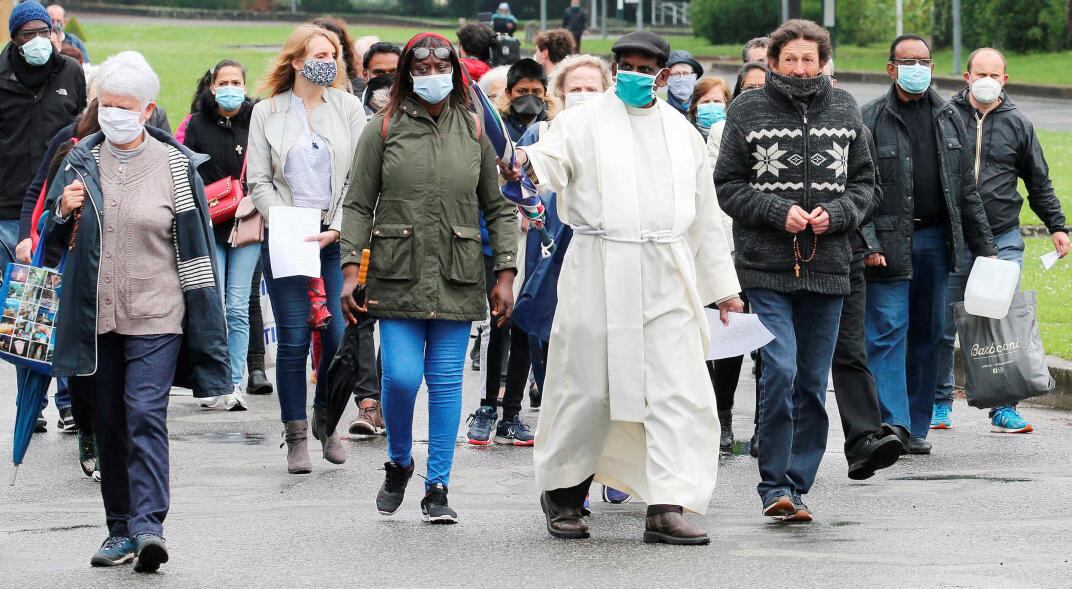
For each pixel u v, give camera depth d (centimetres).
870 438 1752
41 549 1585
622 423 1614
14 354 1509
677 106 2539
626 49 1575
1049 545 1552
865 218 1714
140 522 1459
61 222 1486
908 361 2178
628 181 1584
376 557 1518
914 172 2120
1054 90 8050
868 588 1374
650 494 1570
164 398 1480
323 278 2017
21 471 2041
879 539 1591
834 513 1745
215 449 2184
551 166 1572
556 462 1605
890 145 2108
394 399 1662
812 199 1672
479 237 1672
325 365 2017
